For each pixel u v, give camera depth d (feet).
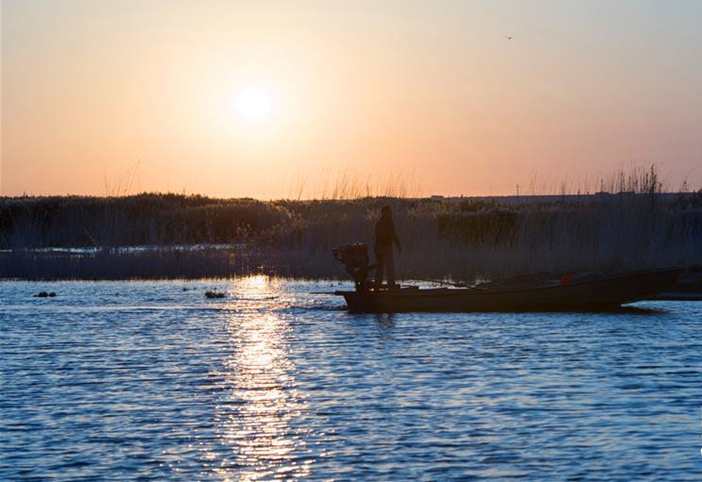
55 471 49.19
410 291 116.88
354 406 62.75
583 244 147.43
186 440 54.80
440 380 71.31
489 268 146.72
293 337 96.48
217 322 110.11
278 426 57.72
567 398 64.23
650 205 150.51
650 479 46.85
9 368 78.69
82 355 85.61
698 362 78.28
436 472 48.37
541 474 47.80
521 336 94.73
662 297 131.34
